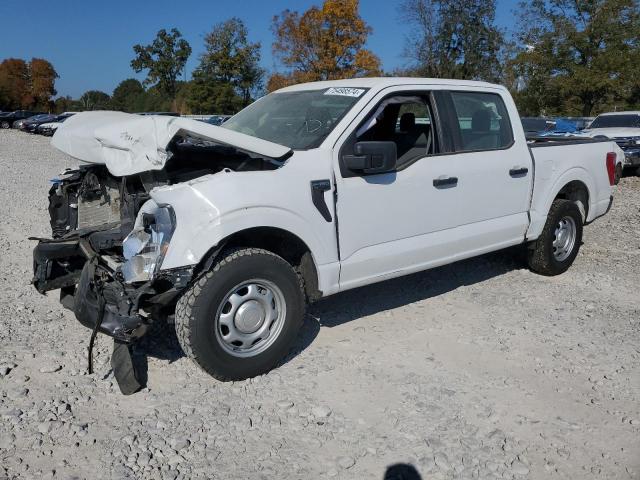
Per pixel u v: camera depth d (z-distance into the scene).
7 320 4.92
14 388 3.85
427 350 4.54
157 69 61.06
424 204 4.84
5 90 77.50
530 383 4.07
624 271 6.63
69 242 4.48
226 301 3.84
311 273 4.27
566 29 30.02
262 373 4.08
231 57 47.69
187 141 4.45
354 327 4.95
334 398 3.84
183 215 3.67
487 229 5.41
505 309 5.41
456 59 34.62
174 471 3.11
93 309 3.94
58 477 3.04
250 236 4.11
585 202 6.70
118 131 3.99
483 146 5.43
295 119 4.82
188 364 4.26
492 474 3.15
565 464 3.25
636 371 4.25
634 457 3.32
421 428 3.53
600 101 31.20
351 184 4.36
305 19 35.78
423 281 6.17
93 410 3.65
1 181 13.31
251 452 3.29
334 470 3.15
